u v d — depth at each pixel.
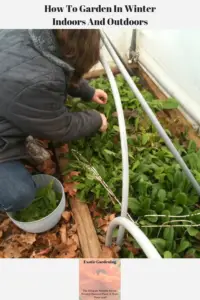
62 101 0.99
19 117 0.93
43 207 1.20
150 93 1.56
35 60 0.87
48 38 0.86
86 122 1.12
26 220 1.17
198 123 1.36
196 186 1.00
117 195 1.20
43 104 0.91
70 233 1.15
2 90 0.88
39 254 1.12
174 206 1.08
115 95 0.82
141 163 1.21
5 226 1.21
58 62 0.88
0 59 0.88
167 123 1.41
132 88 0.84
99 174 1.20
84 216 1.16
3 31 0.93
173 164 1.19
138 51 1.72
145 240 0.66
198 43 1.18
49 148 1.41
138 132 1.38
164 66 1.52
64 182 1.24
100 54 0.93
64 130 1.05
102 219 1.16
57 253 1.12
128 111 1.44
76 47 0.87
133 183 1.18
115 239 1.08
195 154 1.20
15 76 0.86
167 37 1.40
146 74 1.70
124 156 0.79
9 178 1.05
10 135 1.01
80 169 1.26
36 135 1.03
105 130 1.31
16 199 1.05
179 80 1.42
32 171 1.33
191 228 1.04
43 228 1.14
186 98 1.41
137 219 1.10
